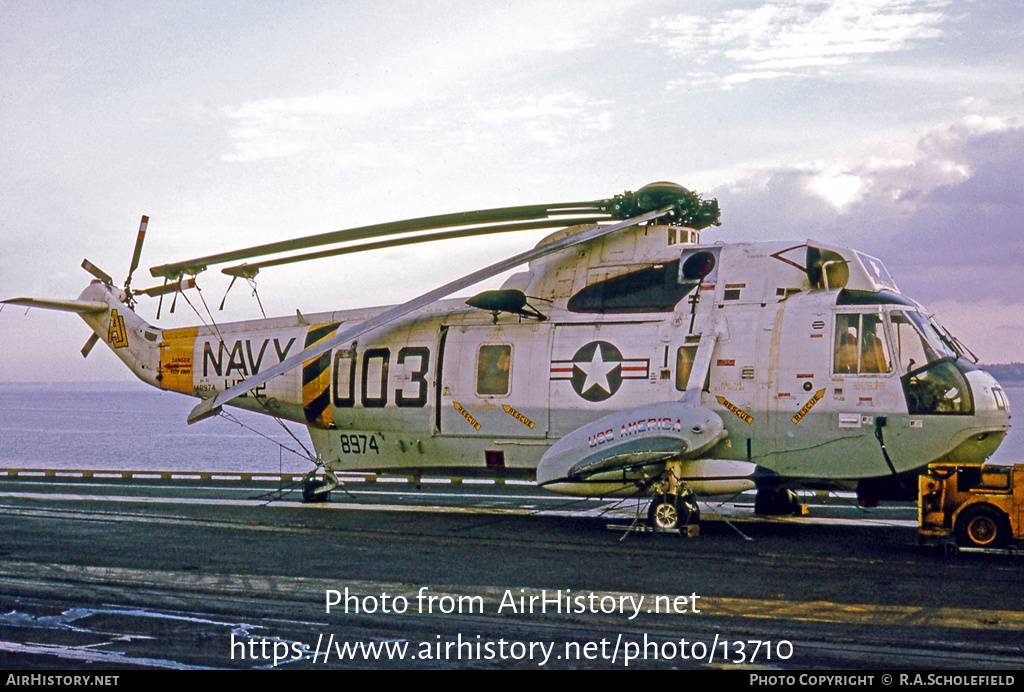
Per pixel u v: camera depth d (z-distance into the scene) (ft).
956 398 49.52
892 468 51.11
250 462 194.70
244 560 43.88
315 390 66.03
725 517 59.72
